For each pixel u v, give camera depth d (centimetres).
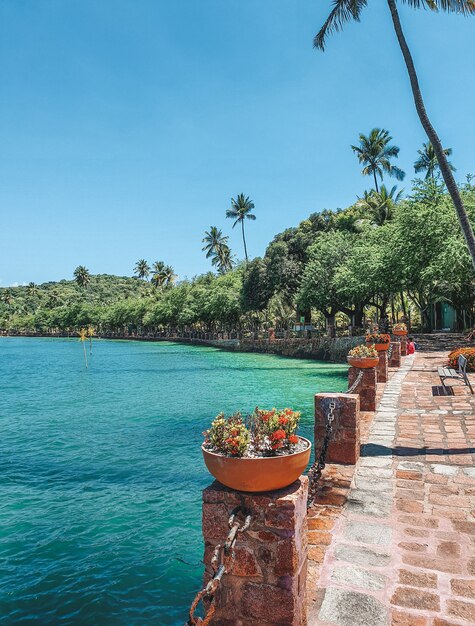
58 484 1014
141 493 950
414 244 2784
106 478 1046
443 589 384
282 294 4934
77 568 669
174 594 605
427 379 1562
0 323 15188
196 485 990
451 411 1069
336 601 371
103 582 632
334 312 4419
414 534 479
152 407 1953
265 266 4981
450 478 639
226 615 310
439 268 2531
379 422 981
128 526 799
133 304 10506
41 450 1295
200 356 5084
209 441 332
